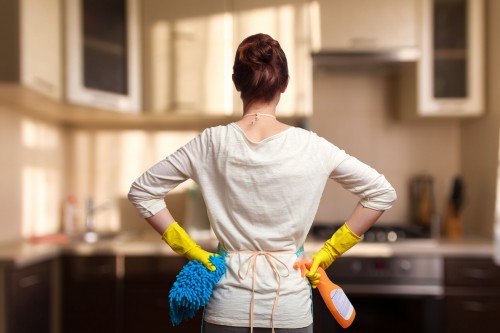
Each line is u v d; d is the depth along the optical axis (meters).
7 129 2.55
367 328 2.55
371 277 2.55
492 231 2.76
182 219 3.16
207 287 1.17
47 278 2.49
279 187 1.14
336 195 3.17
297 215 1.16
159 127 3.22
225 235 1.19
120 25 2.72
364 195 1.21
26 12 2.10
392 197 1.22
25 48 2.09
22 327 2.22
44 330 2.45
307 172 1.16
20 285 2.21
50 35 2.33
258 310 1.15
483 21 2.76
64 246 2.60
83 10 2.53
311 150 1.17
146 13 2.79
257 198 1.15
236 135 1.17
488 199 2.80
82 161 3.23
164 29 2.78
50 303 2.52
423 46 2.74
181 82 2.78
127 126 3.22
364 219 1.24
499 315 2.49
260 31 2.76
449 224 2.94
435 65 2.77
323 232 2.83
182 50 2.78
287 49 2.75
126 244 2.62
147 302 2.61
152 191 1.22
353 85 3.18
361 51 2.75
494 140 2.70
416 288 2.53
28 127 2.77
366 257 2.55
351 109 3.18
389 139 3.17
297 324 1.16
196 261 1.21
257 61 1.20
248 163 1.15
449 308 2.52
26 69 2.09
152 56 2.79
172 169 1.20
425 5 2.74
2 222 2.53
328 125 3.19
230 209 1.17
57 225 3.14
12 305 2.14
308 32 2.75
